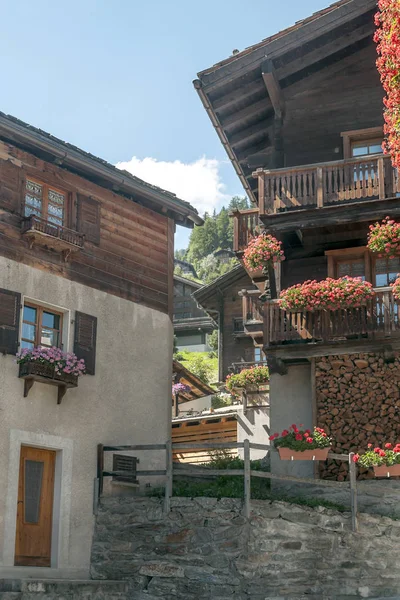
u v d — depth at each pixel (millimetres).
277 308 16750
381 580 14555
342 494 16031
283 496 15219
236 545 13836
